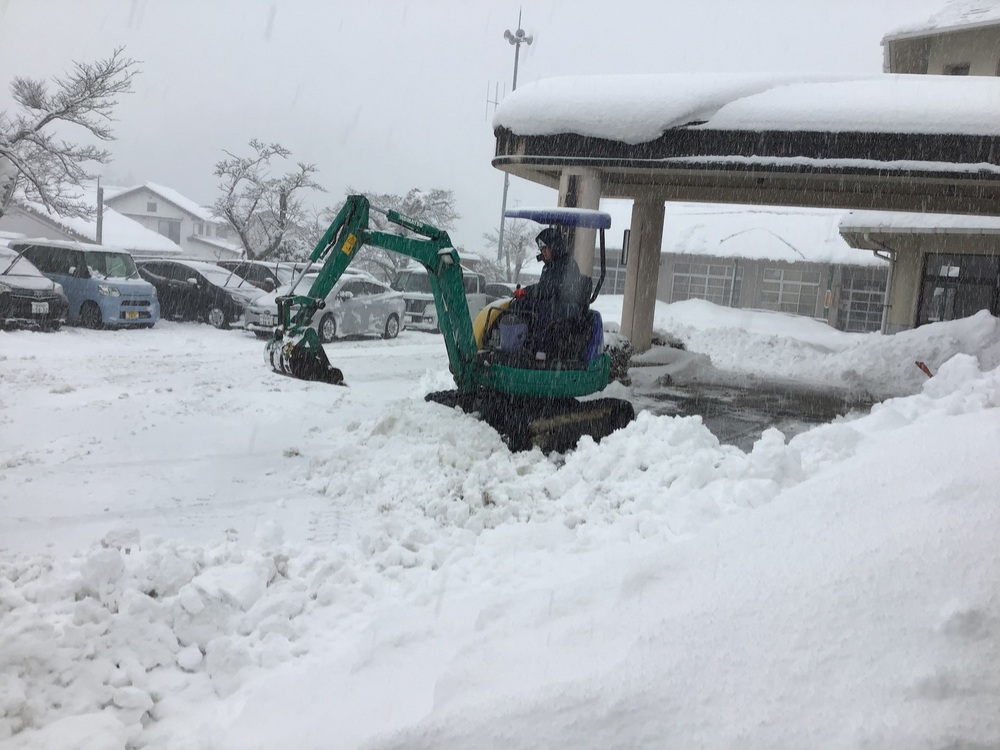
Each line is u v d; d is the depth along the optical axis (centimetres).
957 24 1975
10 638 321
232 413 845
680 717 261
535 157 1126
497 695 284
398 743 267
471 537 499
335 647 361
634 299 1586
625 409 873
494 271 3762
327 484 596
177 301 1828
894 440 467
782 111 1034
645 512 504
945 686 250
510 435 753
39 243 1631
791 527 366
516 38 4106
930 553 312
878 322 3150
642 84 1099
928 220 2167
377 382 1141
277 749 281
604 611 331
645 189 1495
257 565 407
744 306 3341
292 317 721
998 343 1556
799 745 243
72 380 995
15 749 276
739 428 1035
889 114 999
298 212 3005
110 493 570
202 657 348
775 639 287
